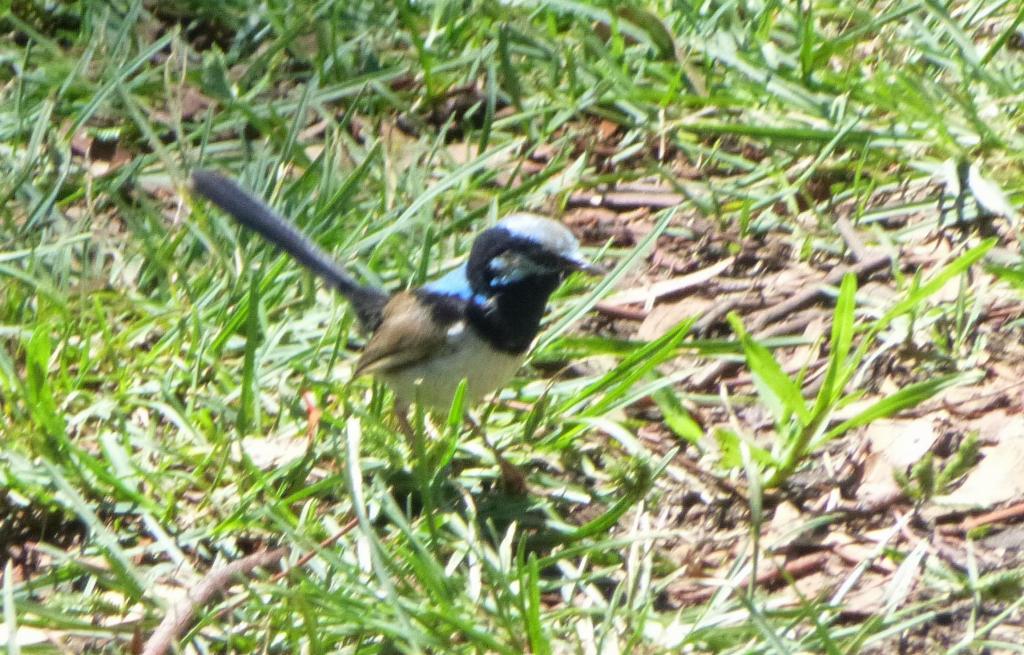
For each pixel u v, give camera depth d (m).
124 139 13.84
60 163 13.23
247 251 12.10
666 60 14.38
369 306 10.98
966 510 9.79
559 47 14.39
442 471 10.40
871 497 9.97
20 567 9.62
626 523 10.03
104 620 9.02
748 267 12.55
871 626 8.49
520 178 13.60
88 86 14.06
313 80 13.52
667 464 10.11
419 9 15.12
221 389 10.97
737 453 10.12
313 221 12.26
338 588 9.01
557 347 11.44
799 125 13.50
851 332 9.90
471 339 10.22
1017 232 11.95
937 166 12.72
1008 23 14.38
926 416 10.68
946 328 11.44
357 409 10.54
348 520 9.94
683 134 13.73
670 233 12.86
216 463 10.25
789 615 8.75
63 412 10.56
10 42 14.77
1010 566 9.27
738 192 13.11
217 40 15.25
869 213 12.78
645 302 12.25
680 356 11.55
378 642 8.64
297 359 11.20
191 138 13.73
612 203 13.29
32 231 12.27
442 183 12.54
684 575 9.45
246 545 9.77
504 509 10.17
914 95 13.11
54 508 9.87
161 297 11.86
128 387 10.88
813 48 14.08
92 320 11.48
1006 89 13.26
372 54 14.59
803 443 10.01
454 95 14.38
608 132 14.00
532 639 8.33
